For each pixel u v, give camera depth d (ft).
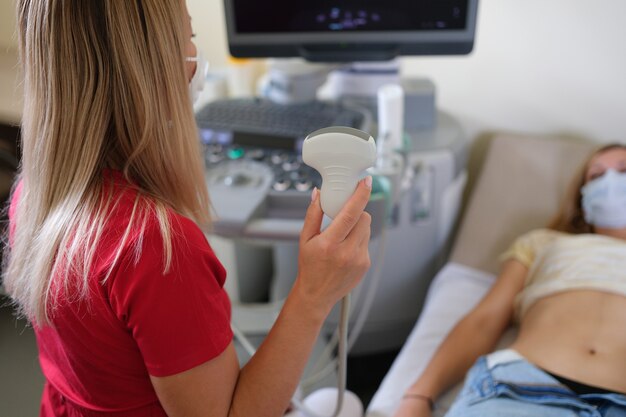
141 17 2.04
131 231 1.98
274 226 3.58
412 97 5.35
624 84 5.51
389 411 4.09
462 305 4.98
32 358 5.38
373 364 6.09
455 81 6.08
